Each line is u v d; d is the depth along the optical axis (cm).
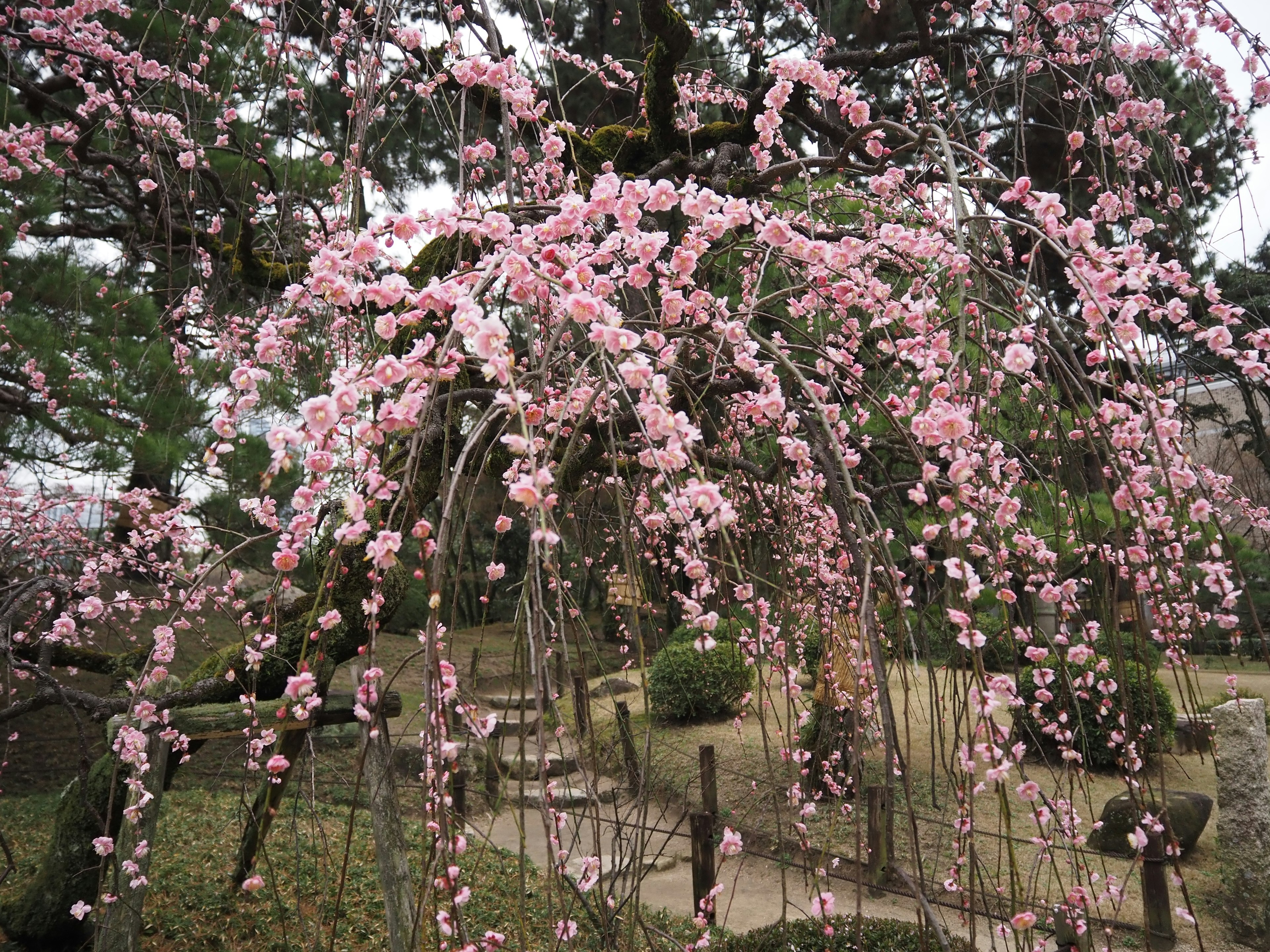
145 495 420
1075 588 188
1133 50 252
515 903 321
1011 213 246
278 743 266
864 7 470
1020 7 264
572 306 138
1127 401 195
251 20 360
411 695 669
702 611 132
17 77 379
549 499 113
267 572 489
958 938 205
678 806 506
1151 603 192
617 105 625
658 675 614
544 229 162
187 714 262
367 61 256
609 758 196
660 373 186
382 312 268
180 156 348
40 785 489
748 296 332
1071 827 187
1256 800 385
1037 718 192
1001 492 177
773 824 452
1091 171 366
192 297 388
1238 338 219
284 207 329
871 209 363
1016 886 117
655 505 197
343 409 122
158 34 465
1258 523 258
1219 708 404
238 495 462
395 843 220
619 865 188
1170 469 162
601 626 767
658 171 386
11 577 395
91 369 454
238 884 324
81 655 369
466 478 196
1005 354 160
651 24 339
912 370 229
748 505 279
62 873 282
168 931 295
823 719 218
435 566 115
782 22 524
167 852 366
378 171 465
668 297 172
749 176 344
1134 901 388
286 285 439
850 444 260
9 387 470
